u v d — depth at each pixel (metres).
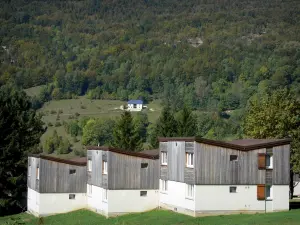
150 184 95.62
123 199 94.62
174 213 87.88
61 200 105.44
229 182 83.88
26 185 122.38
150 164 95.81
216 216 82.50
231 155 84.06
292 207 93.12
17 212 119.75
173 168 89.75
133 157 95.31
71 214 102.56
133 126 136.50
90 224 89.62
